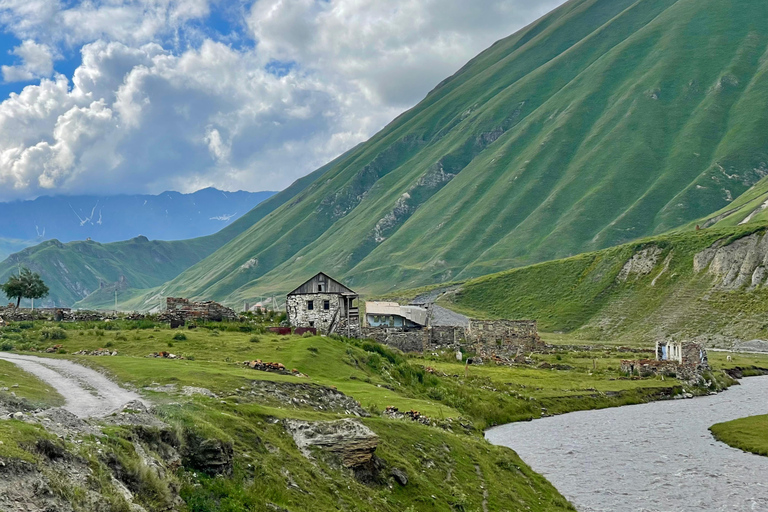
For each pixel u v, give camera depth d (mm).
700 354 118250
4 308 86250
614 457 63531
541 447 67312
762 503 51500
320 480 35062
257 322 108188
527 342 135125
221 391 44500
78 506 21203
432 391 77938
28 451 21516
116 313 90250
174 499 26094
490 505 44531
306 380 53094
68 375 46250
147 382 44344
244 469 31641
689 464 61812
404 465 42750
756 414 86688
